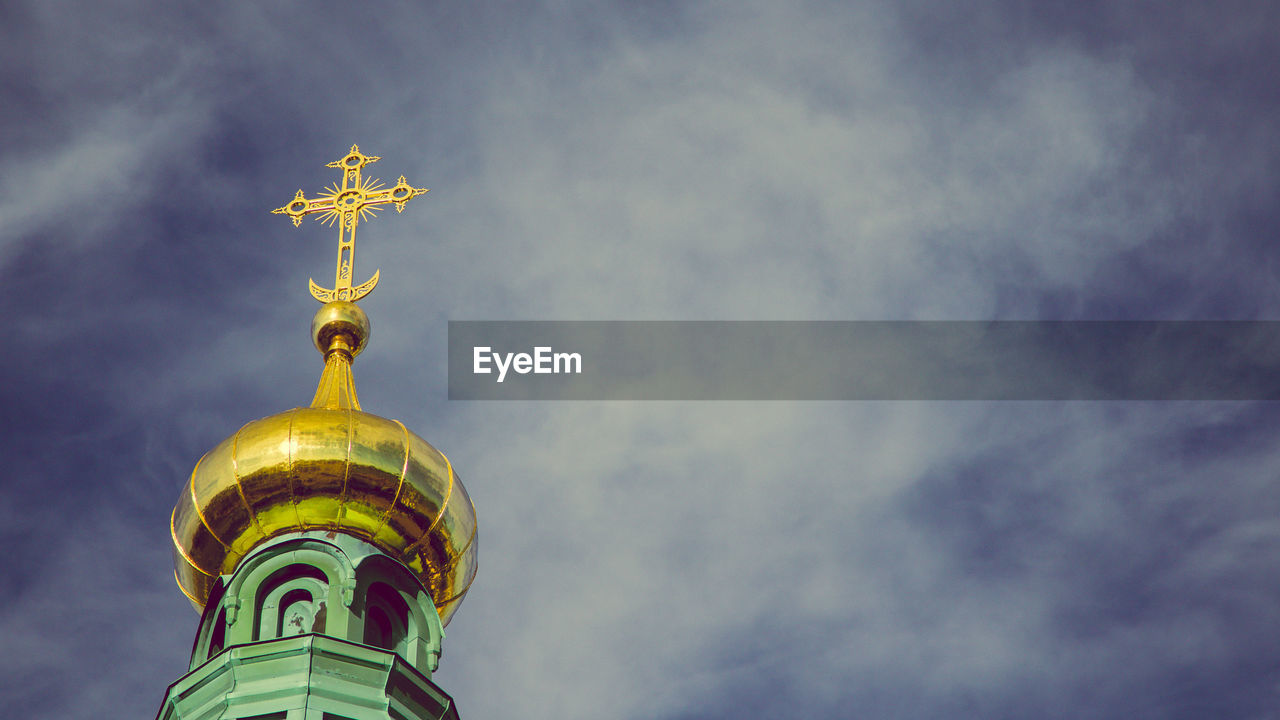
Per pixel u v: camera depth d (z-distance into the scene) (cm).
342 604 4775
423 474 5003
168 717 4638
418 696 4659
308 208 5747
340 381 5309
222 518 4969
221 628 4791
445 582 5044
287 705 4525
